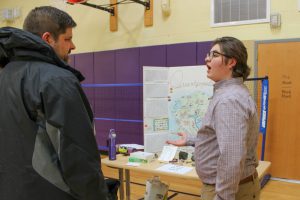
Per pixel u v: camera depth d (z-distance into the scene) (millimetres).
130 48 5621
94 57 6133
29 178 1114
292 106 4363
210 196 1603
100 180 1140
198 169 1646
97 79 6125
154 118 3135
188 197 3764
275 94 4473
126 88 5719
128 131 5715
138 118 5582
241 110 1435
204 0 5047
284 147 4434
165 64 5230
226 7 4844
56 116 1053
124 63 5715
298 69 4305
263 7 4547
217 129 1459
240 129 1412
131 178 4512
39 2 6930
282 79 4414
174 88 3266
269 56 4484
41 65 1156
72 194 1137
